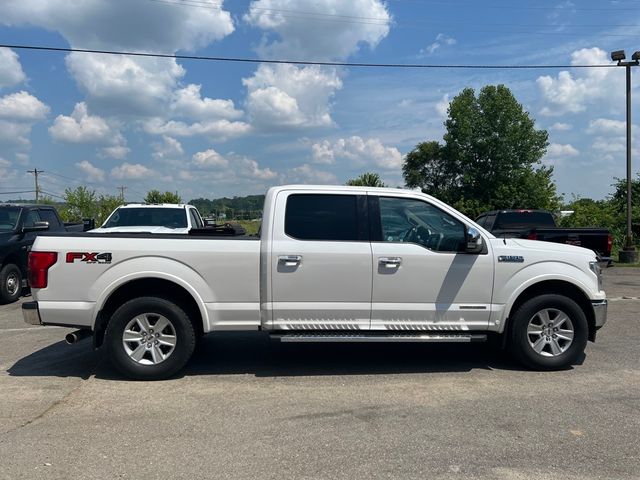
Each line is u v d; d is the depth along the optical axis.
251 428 4.36
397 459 3.81
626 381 5.55
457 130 54.94
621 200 26.17
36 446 4.04
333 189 5.83
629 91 19.05
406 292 5.72
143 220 12.77
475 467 3.69
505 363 6.26
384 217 5.83
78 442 4.11
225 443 4.08
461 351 6.83
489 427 4.37
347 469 3.67
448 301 5.78
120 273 5.52
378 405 4.88
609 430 4.30
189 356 5.64
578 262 5.95
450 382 5.54
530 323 5.90
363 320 5.72
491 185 53.88
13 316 9.40
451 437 4.18
